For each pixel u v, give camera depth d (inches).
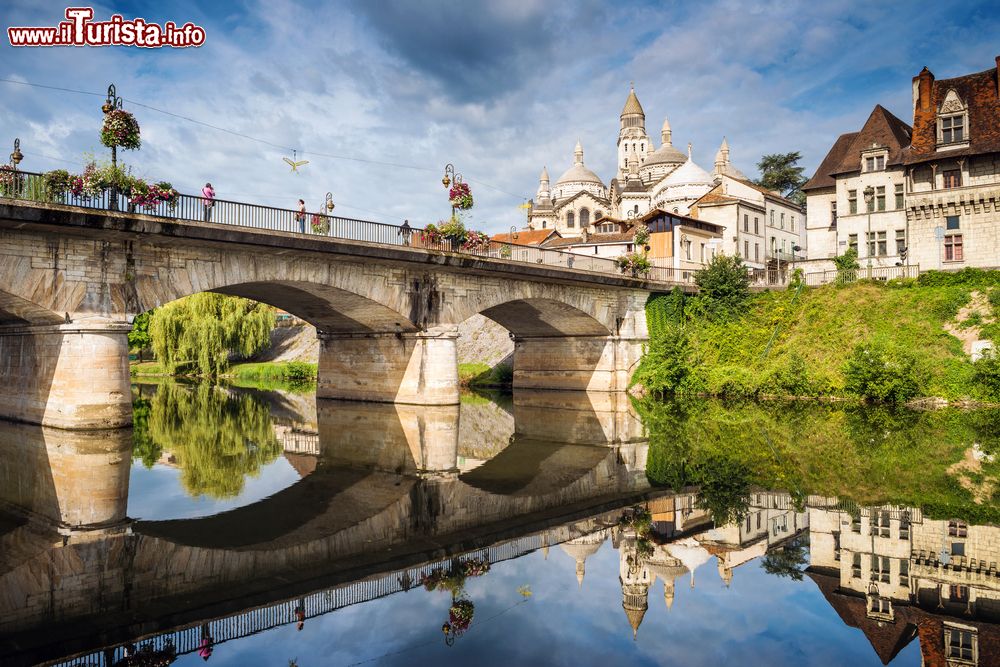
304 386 2207.2
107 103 905.5
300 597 386.0
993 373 1250.0
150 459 813.9
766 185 3486.7
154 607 368.8
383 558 453.1
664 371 1712.6
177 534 505.7
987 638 330.0
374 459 836.6
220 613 362.0
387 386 1482.5
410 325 1381.6
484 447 935.0
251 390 1994.3
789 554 465.4
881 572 427.8
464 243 1389.0
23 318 1014.4
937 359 1357.0
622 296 1822.1
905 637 332.5
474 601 383.9
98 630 339.3
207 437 1001.5
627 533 518.0
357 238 1201.4
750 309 1801.2
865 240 1915.6
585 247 2536.9
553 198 4350.4
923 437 957.8
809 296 1726.1
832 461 796.0
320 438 1005.8
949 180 1681.8
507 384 2101.4
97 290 936.3
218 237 975.6
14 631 336.8
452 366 1409.9
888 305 1556.3
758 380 1569.9
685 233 2182.6
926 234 1679.4
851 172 1957.4
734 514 569.6
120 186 903.7
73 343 927.0
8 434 940.0
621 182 4325.8
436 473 750.5
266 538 495.5
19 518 550.9
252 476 724.7
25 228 857.5
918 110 1776.6
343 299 1304.1
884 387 1336.1
